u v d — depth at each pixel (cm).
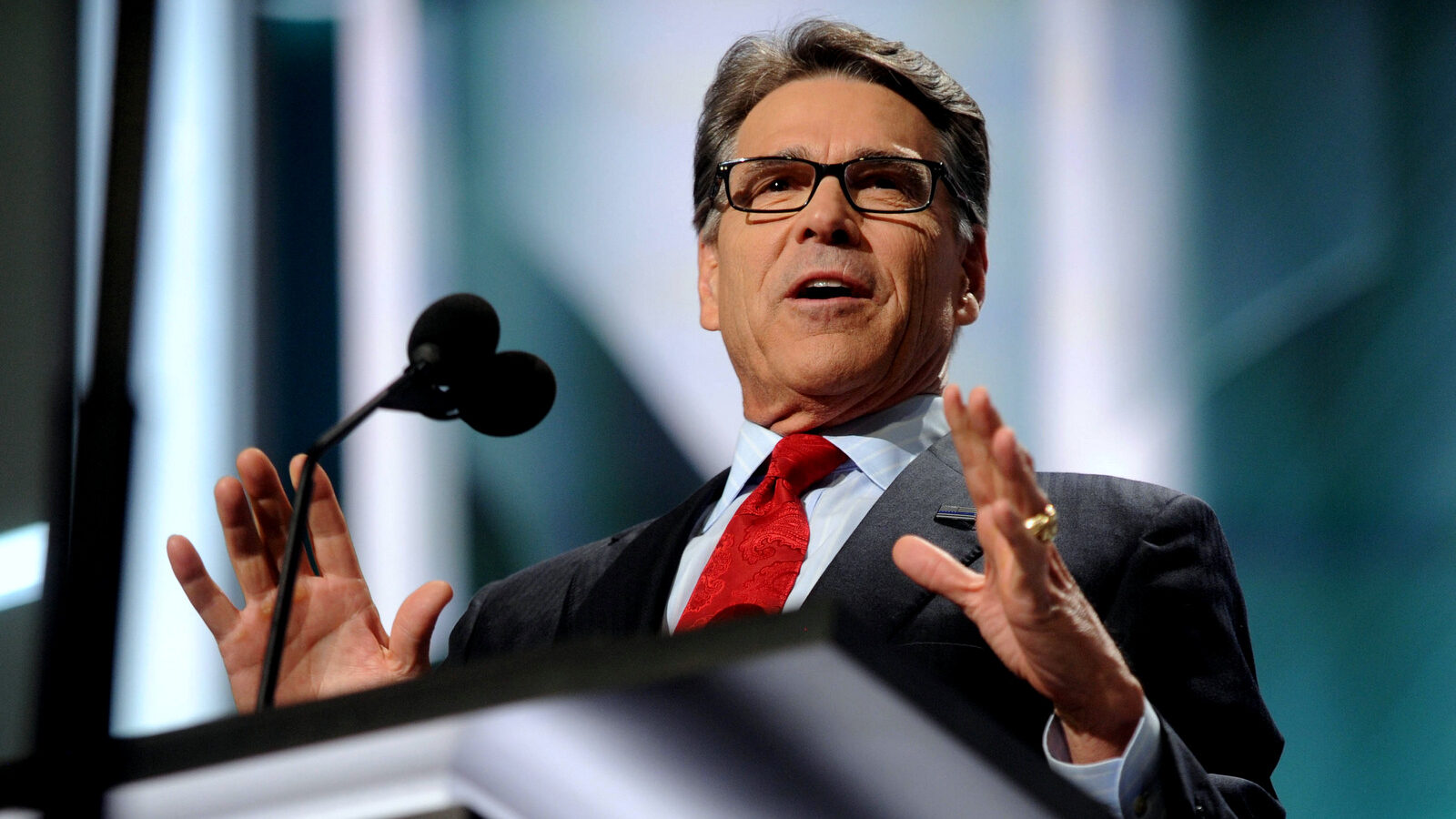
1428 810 392
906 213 230
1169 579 194
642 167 421
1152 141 418
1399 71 416
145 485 391
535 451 408
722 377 412
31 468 335
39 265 332
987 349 411
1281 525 406
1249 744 186
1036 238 416
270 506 189
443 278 415
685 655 80
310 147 416
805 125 236
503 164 420
